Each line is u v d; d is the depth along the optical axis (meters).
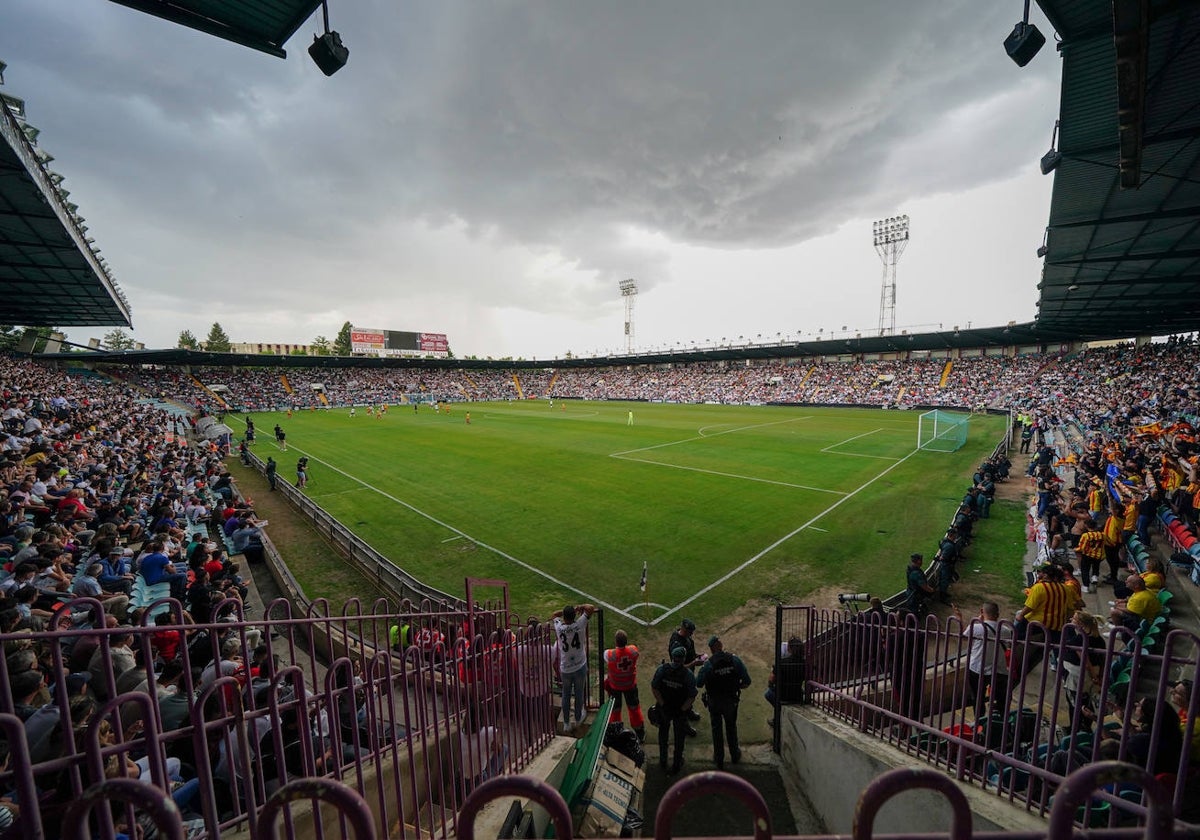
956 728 5.02
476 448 31.80
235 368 71.56
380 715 4.36
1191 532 9.90
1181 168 12.88
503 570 13.46
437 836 3.80
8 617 4.51
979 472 19.02
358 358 74.44
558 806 1.29
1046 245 19.19
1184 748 2.85
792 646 6.88
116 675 4.50
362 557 13.05
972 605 11.20
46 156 15.05
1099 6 8.18
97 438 21.81
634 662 6.96
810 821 5.56
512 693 4.93
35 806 1.69
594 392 90.31
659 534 16.00
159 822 1.17
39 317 39.09
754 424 44.19
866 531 16.14
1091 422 28.31
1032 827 3.47
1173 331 44.94
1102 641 5.13
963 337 58.94
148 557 9.09
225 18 7.86
